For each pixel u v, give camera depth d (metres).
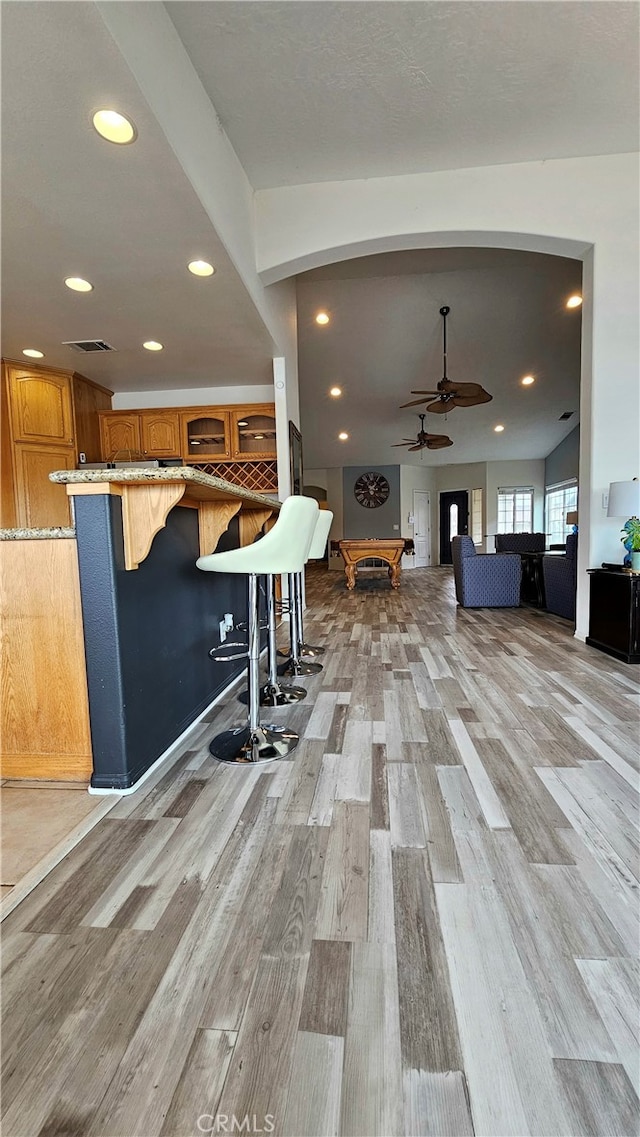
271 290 4.16
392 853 1.33
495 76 2.61
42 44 1.58
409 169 3.39
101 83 1.75
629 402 3.50
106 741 1.67
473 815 1.50
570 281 5.89
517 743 2.00
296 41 2.32
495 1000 0.92
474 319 6.61
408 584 8.33
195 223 2.59
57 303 3.45
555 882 1.22
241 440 5.44
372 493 11.20
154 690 1.90
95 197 2.36
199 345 4.26
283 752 1.95
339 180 3.48
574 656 3.36
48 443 4.72
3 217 2.50
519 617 4.96
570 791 1.63
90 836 1.44
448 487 11.73
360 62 2.47
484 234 3.49
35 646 1.70
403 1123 0.73
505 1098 0.76
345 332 6.83
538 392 8.38
